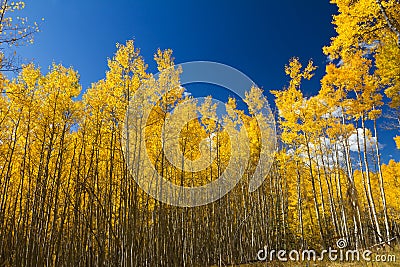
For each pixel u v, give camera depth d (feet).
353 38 23.61
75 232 29.86
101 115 29.99
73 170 34.86
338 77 39.47
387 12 21.63
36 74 29.94
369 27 22.97
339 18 23.52
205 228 49.11
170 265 35.19
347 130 45.57
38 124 30.60
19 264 27.12
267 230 43.29
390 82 28.73
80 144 34.35
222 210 49.29
